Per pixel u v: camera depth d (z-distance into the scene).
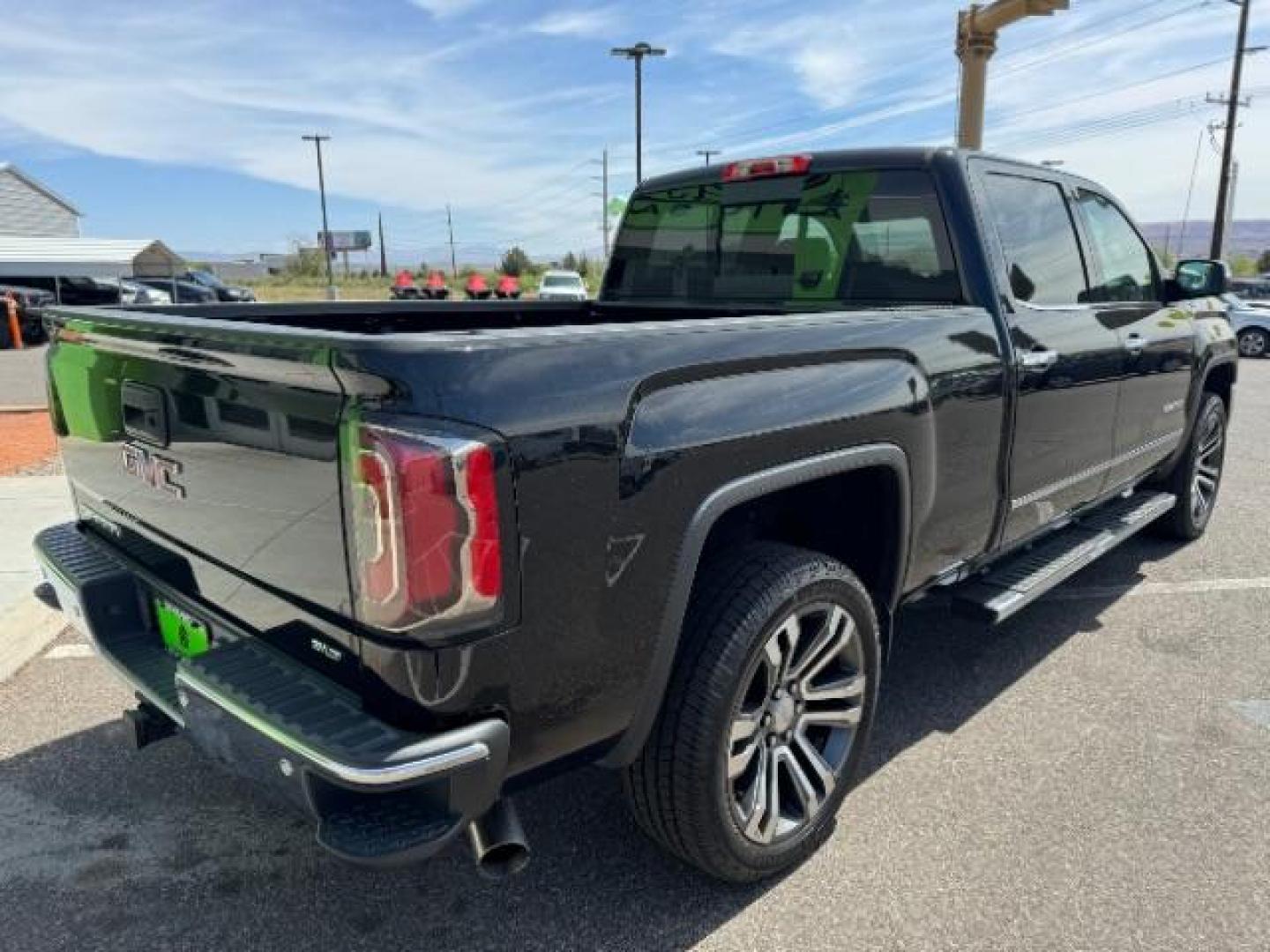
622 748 2.19
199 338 2.00
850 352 2.53
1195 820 2.83
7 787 3.09
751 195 3.89
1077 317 3.67
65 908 2.50
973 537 3.23
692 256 4.21
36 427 9.91
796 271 3.78
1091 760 3.19
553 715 1.95
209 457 2.13
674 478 2.05
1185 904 2.46
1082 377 3.68
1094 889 2.52
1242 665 3.95
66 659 4.06
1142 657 4.04
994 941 2.34
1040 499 3.60
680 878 2.60
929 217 3.32
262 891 2.57
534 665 1.88
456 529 1.70
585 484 1.89
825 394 2.43
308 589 1.92
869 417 2.54
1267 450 8.86
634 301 4.54
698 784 2.27
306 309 3.67
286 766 1.80
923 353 2.79
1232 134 32.22
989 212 3.33
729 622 2.27
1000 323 3.20
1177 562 5.32
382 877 2.62
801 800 2.59
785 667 2.47
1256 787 3.01
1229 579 5.01
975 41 12.81
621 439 1.95
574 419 1.86
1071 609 4.60
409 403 1.68
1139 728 3.41
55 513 6.15
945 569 3.16
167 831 2.85
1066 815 2.86
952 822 2.83
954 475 2.99
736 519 2.66
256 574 2.07
